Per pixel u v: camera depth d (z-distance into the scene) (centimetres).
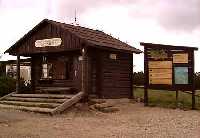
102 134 1212
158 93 2616
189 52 2038
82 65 1978
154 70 2092
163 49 2075
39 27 2227
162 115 1725
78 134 1202
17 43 2338
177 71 2058
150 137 1176
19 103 1991
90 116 1678
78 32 2136
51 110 1719
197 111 1914
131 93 2362
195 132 1286
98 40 2141
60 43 2119
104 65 2142
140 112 1828
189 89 2034
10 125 1342
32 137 1123
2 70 2797
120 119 1591
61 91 2167
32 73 2450
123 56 2322
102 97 2103
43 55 2389
